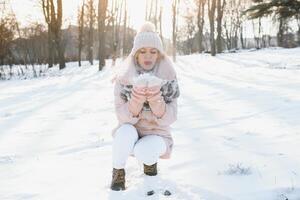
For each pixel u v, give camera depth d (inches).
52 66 1428.4
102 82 665.0
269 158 148.9
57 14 1222.9
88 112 312.7
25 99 458.3
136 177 131.3
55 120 281.3
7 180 139.6
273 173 130.3
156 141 128.3
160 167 142.4
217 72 718.5
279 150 160.7
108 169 145.9
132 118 128.1
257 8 687.1
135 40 131.4
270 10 683.4
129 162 149.6
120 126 132.4
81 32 1518.2
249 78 537.6
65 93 499.2
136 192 117.3
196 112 276.1
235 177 128.4
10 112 345.1
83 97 435.8
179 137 196.1
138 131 133.2
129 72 130.6
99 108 331.9
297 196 110.7
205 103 320.2
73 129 239.3
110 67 1172.5
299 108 262.7
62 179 136.5
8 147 197.9
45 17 1215.6
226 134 198.4
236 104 302.5
